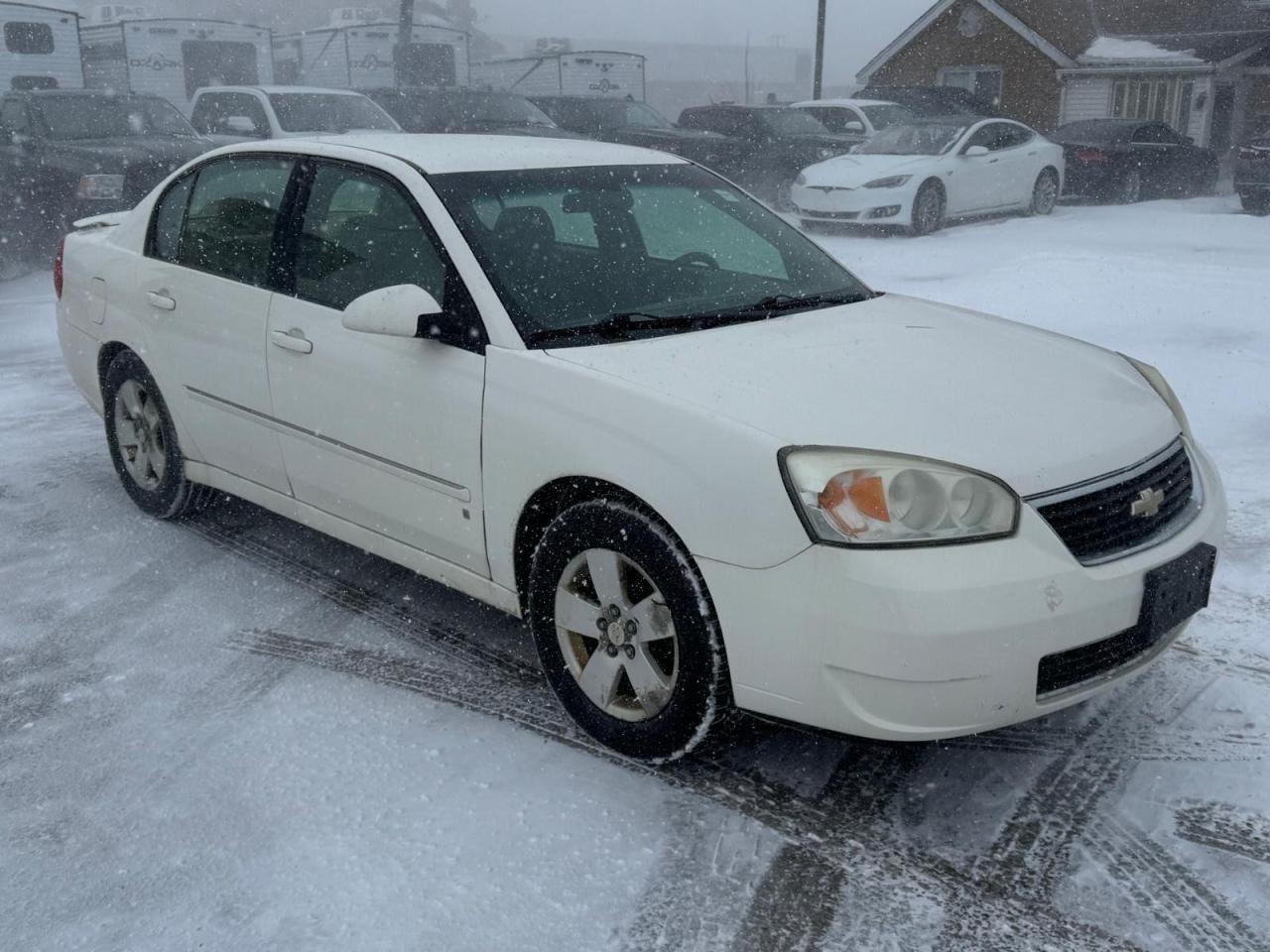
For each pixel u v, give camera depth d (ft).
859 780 10.09
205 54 72.33
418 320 11.06
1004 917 8.41
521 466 10.56
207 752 10.66
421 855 9.17
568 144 14.34
